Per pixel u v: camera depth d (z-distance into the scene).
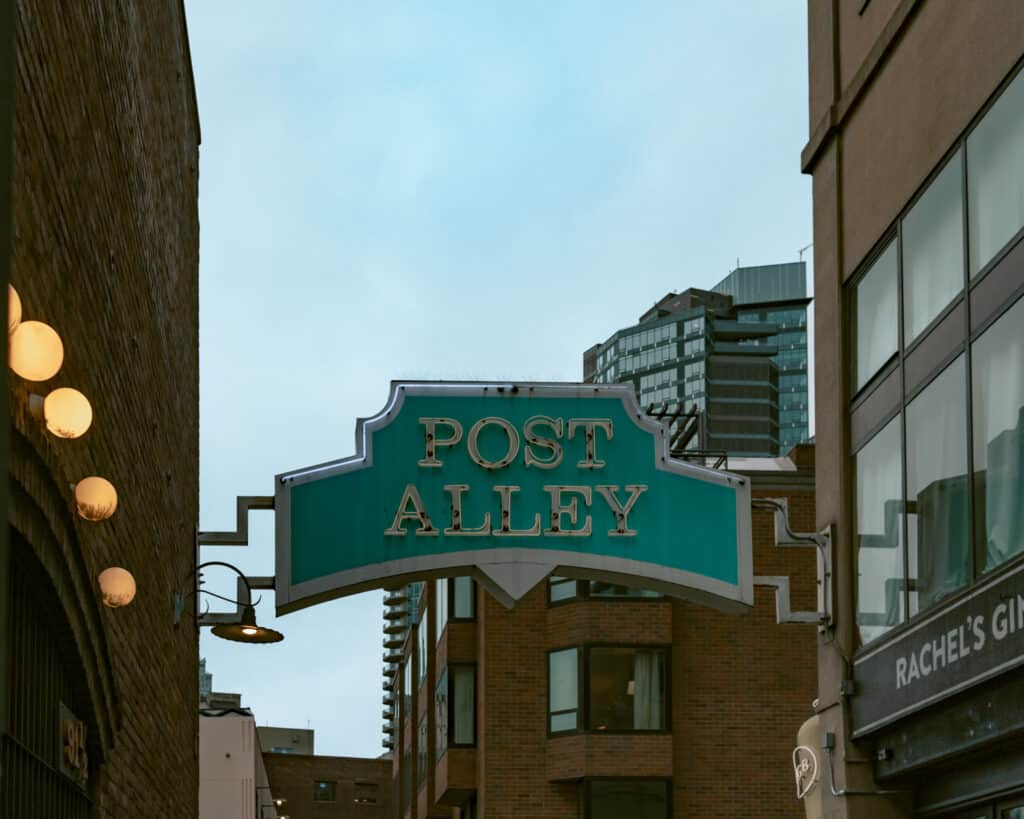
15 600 8.70
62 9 8.76
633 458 19.69
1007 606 13.88
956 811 16.83
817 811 19.52
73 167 9.29
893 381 17.80
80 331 9.69
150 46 14.49
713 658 40.62
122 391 12.12
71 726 10.35
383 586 19.30
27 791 8.87
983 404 14.89
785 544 19.50
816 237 20.73
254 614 18.44
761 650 40.75
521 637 41.03
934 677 15.82
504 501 19.33
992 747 14.92
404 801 66.38
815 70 20.98
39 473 8.23
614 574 19.47
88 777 11.38
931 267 16.58
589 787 39.16
